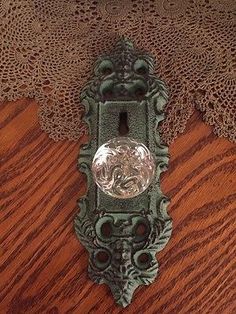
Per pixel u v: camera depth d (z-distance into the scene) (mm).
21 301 301
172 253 297
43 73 333
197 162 311
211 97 318
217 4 343
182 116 317
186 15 342
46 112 325
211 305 291
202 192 306
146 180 302
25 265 305
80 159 314
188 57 329
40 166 318
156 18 343
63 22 345
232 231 300
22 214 312
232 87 319
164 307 292
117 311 293
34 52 337
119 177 302
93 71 330
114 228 298
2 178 318
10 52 337
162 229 297
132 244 296
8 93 329
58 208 311
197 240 299
